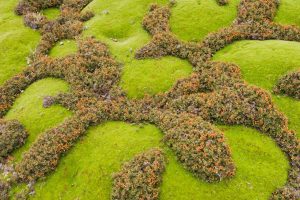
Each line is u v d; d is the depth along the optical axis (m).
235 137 22.58
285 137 22.53
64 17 35.72
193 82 26.27
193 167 20.42
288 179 20.64
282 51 27.69
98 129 24.27
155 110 25.03
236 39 30.47
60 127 24.06
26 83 29.53
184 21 32.31
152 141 22.66
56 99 26.61
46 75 29.72
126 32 32.59
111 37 32.38
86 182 21.08
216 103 24.22
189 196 19.56
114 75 28.08
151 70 27.98
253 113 23.41
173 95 25.92
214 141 21.33
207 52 29.06
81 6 37.84
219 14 32.66
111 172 21.17
